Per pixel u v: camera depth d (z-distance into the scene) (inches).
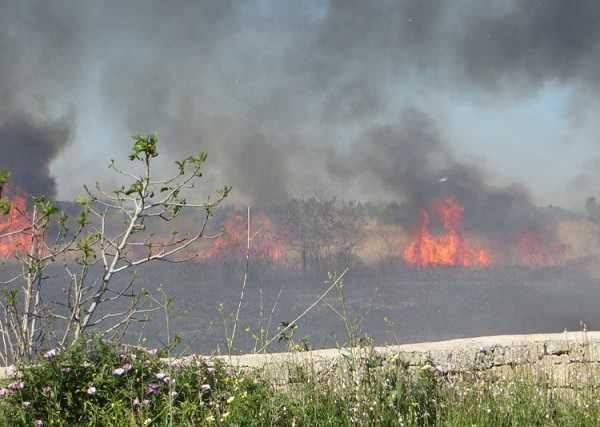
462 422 374.6
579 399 431.2
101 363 373.4
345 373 417.4
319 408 376.8
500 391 420.2
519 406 397.7
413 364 444.1
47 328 421.1
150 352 394.9
